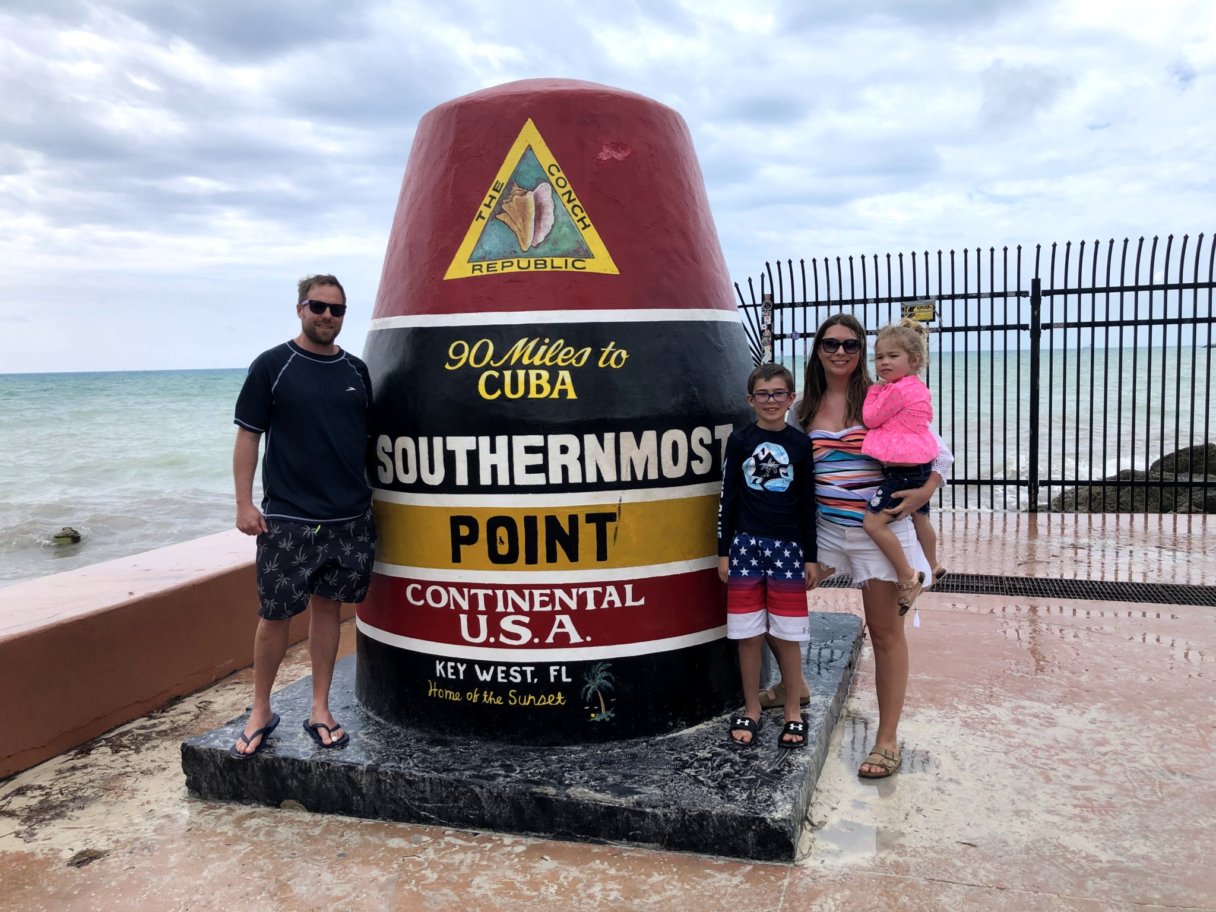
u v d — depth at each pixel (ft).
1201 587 20.01
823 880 9.22
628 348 11.37
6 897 9.47
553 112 11.62
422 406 11.49
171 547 18.16
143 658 14.52
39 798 11.73
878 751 11.48
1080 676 14.75
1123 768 11.54
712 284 12.52
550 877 9.47
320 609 11.55
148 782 12.14
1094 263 29.50
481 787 10.40
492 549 11.26
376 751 11.28
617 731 11.44
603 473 11.18
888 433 10.42
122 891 9.52
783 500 11.05
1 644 12.32
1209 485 28.81
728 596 11.39
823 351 11.10
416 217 12.16
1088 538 25.55
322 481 11.02
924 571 10.96
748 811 9.64
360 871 9.74
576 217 11.46
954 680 14.65
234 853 10.22
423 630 11.70
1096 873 9.25
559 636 11.27
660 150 12.16
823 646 15.14
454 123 11.94
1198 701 13.65
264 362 10.91
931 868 9.39
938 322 30.73
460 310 11.45
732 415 12.31
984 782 11.23
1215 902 8.73
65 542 40.22
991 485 30.66
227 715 14.53
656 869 9.54
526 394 11.13
